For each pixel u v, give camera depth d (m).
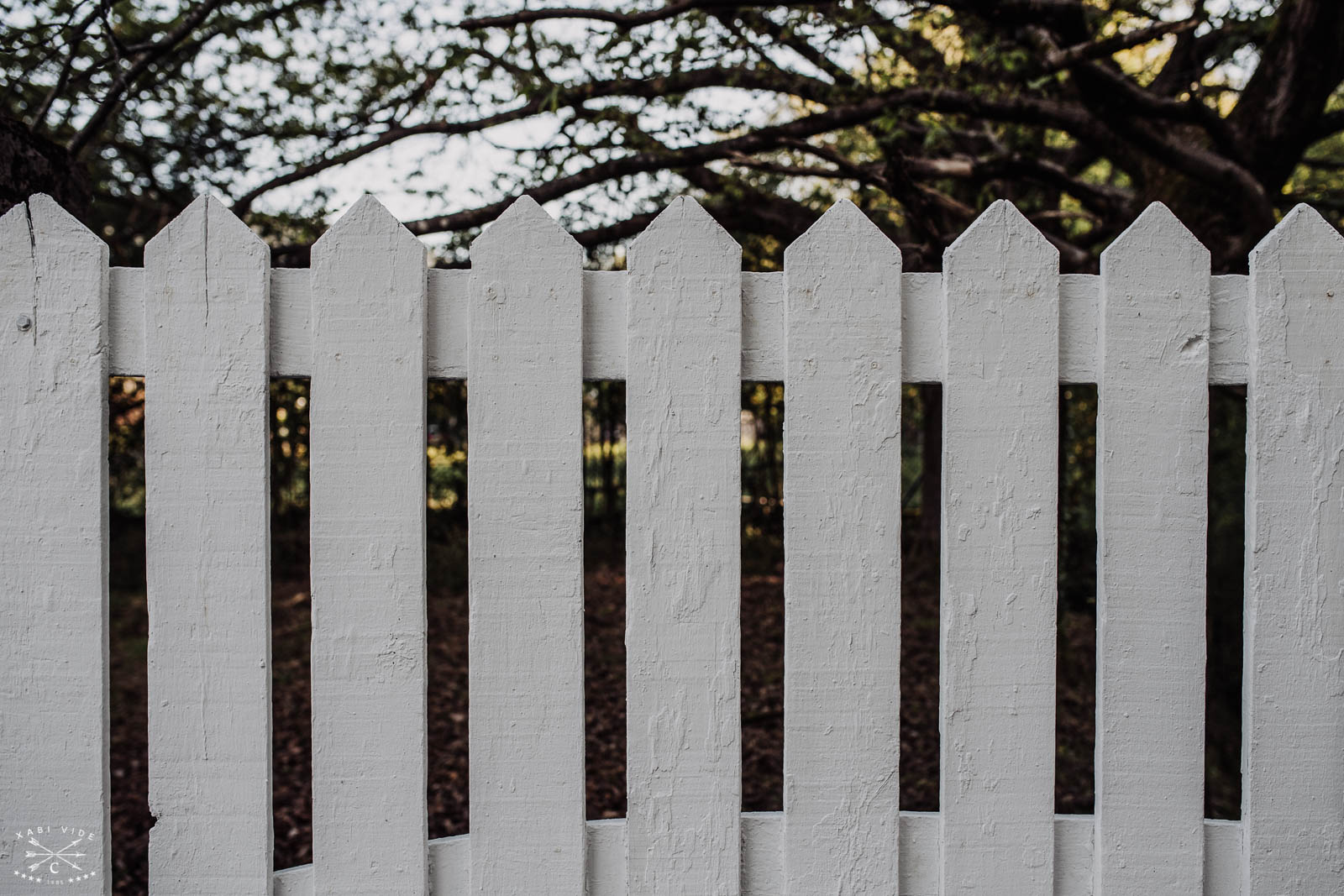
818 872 1.33
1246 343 1.37
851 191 3.52
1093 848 1.36
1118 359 1.34
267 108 3.24
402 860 1.31
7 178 1.70
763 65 2.83
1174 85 2.96
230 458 1.29
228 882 1.30
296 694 5.20
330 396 1.30
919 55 2.97
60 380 1.29
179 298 1.29
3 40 2.19
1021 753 1.34
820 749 1.33
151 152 3.55
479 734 1.32
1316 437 1.35
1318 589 1.35
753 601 7.77
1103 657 1.35
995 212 1.34
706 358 1.33
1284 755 1.35
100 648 1.29
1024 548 1.33
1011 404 1.33
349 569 1.30
